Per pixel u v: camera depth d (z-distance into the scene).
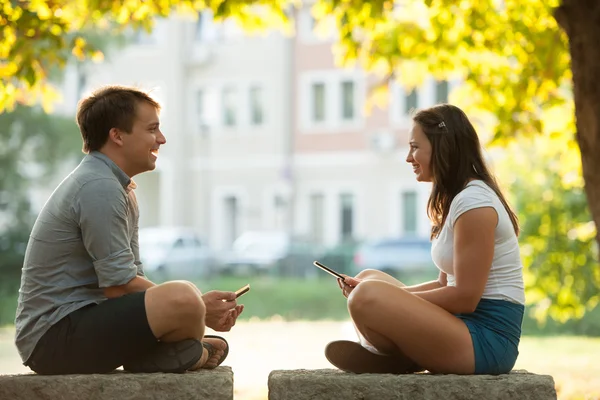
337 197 53.47
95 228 6.23
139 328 6.12
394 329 6.26
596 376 13.62
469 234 6.31
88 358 6.21
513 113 14.27
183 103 55.50
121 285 6.26
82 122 6.56
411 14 14.69
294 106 54.25
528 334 26.42
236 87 54.97
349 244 49.09
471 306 6.33
